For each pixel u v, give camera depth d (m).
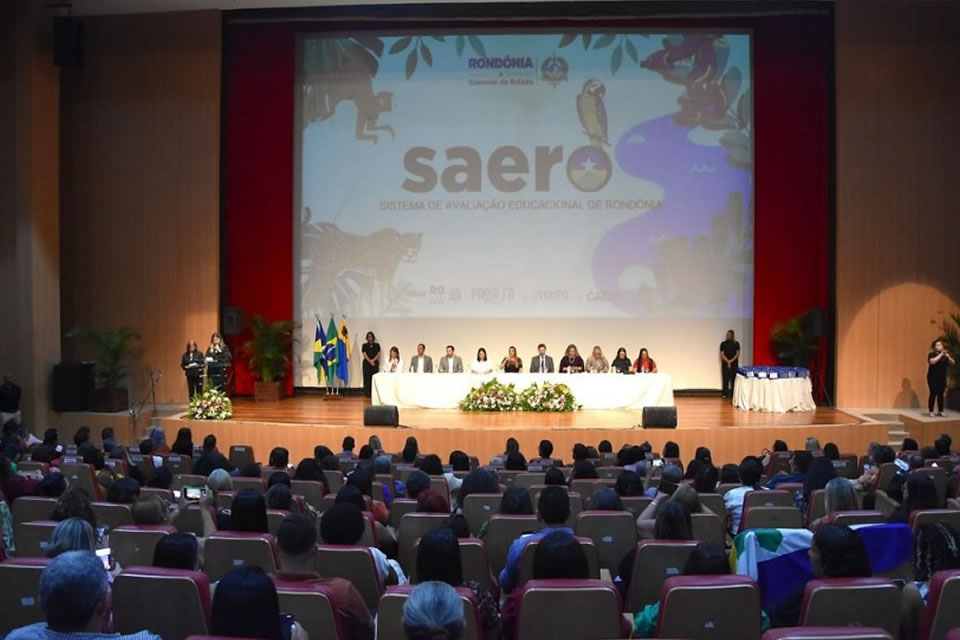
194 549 4.57
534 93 20.70
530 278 20.75
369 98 20.88
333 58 20.92
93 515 6.25
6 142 18.45
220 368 18.88
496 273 20.78
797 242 20.23
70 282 20.23
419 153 20.84
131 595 4.19
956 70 19.17
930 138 19.22
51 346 18.98
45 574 3.21
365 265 20.92
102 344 19.22
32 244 18.50
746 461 8.99
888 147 19.25
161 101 20.02
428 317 20.88
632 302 20.67
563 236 20.72
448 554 4.48
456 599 3.11
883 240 19.25
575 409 17.95
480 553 5.77
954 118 19.17
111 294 20.17
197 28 19.92
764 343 20.30
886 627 4.10
